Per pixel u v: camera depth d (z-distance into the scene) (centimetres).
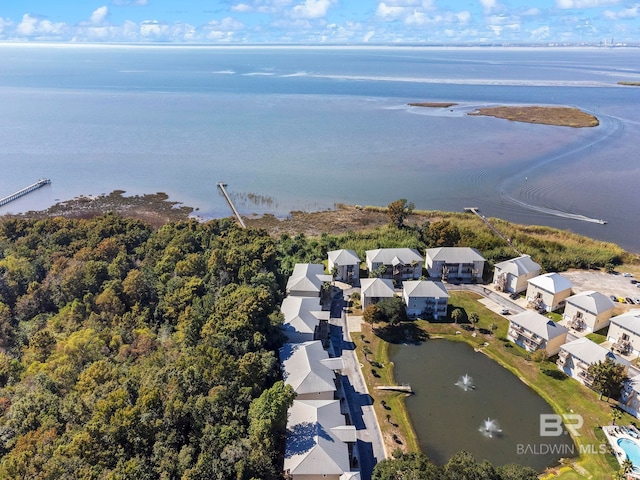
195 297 8919
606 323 8894
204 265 10094
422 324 9125
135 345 7881
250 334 7344
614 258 11669
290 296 9169
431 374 7719
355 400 7138
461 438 6406
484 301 9906
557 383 7425
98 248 10869
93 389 6412
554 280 9488
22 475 4966
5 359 7525
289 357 7244
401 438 6419
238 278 9644
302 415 6084
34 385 6725
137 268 10506
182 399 5988
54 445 5478
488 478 4800
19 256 10825
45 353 7781
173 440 5394
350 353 8281
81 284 9619
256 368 6562
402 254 10812
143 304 9388
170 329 8538
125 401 5866
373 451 6206
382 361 8056
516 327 8444
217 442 5384
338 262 10588
